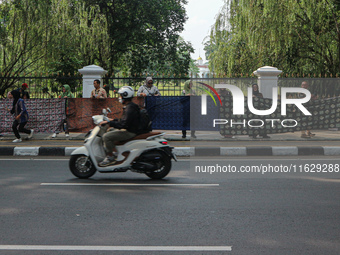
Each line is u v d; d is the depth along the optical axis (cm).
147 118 797
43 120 1323
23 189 704
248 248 430
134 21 3052
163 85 1508
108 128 802
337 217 539
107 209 580
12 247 435
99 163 783
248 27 2022
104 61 2547
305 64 2045
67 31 2267
